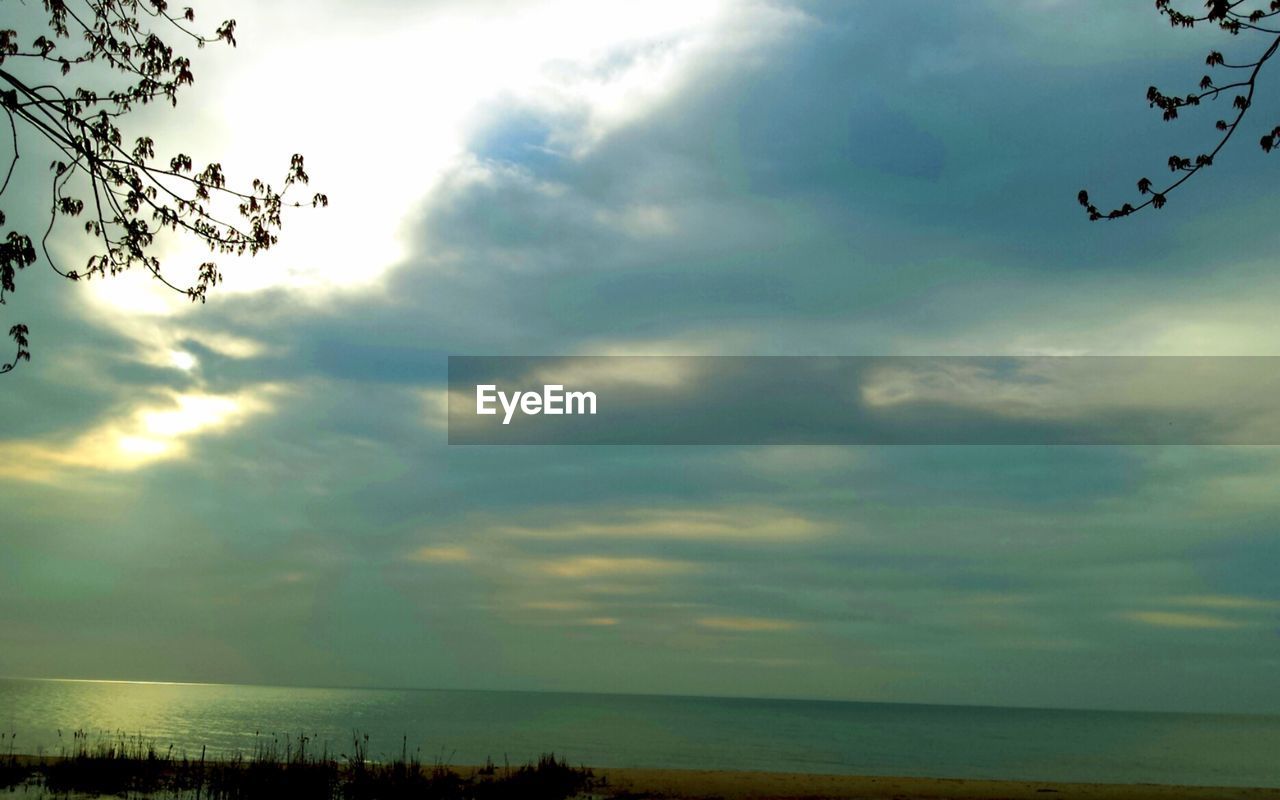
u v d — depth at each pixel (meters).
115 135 9.24
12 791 18.16
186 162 9.72
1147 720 191.12
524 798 19.67
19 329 9.90
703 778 23.50
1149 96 8.62
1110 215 9.06
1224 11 7.86
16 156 8.90
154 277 9.95
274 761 20.12
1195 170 8.59
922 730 101.69
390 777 19.91
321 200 10.69
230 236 10.30
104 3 9.57
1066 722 162.12
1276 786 33.62
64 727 52.00
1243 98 8.24
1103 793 21.73
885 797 20.47
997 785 23.30
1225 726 146.75
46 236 9.27
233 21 10.27
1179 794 21.64
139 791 18.48
